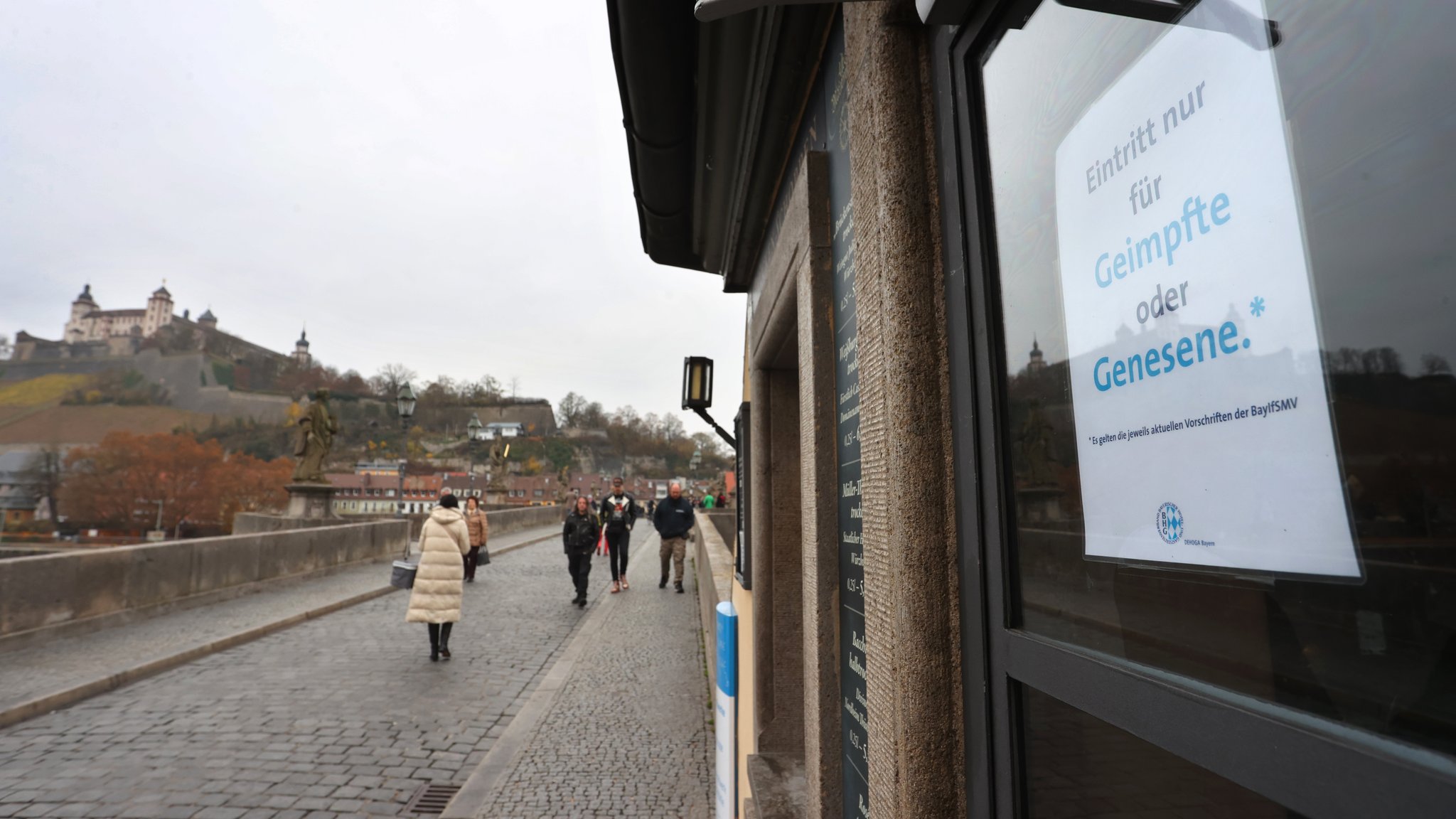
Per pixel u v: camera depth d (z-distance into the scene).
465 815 4.15
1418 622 0.43
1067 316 0.83
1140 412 0.70
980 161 1.03
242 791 4.48
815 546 1.84
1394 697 0.45
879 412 1.25
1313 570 0.51
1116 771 0.73
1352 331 0.47
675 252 4.29
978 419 1.02
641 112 2.62
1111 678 0.72
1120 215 0.73
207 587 10.87
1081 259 0.80
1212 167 0.60
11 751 5.04
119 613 9.08
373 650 8.48
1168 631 0.66
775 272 2.64
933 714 1.08
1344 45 0.48
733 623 3.08
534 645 9.06
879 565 1.27
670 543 14.32
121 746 5.19
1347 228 0.48
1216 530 0.60
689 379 5.29
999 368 0.98
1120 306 0.73
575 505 12.30
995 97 1.00
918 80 1.20
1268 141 0.55
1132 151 0.71
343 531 15.49
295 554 13.49
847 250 1.65
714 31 2.16
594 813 4.18
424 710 6.24
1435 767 0.42
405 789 4.59
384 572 15.41
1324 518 0.50
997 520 0.97
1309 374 0.51
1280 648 0.54
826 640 1.80
